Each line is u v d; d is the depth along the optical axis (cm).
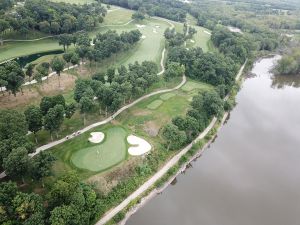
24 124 9094
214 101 13150
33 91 12962
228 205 9500
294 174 11256
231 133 13300
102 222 8044
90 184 8694
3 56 16012
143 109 12975
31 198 7019
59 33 19888
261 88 18388
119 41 17388
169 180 10006
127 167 9662
